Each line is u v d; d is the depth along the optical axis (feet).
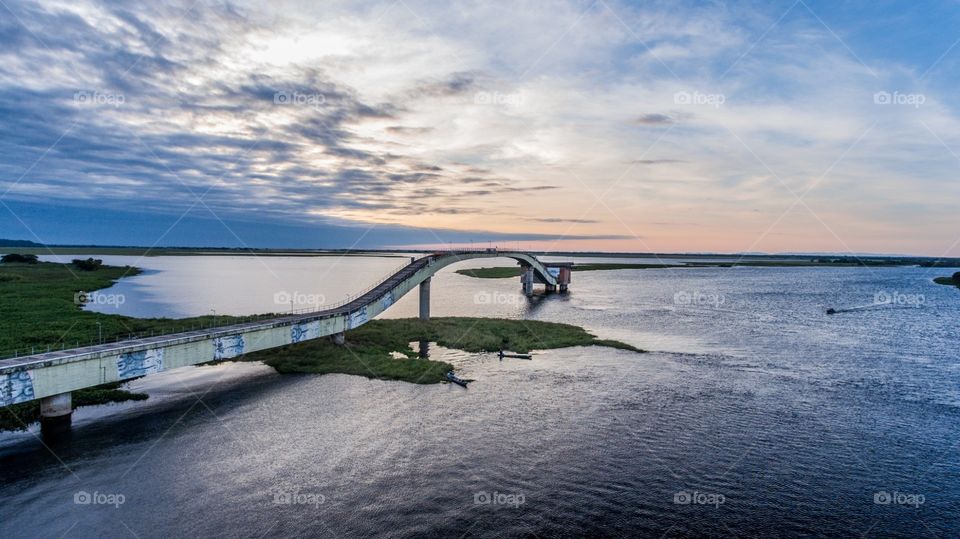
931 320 315.17
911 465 110.93
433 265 303.07
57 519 86.07
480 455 112.27
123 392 154.51
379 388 159.84
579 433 124.98
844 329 279.90
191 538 81.41
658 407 144.25
